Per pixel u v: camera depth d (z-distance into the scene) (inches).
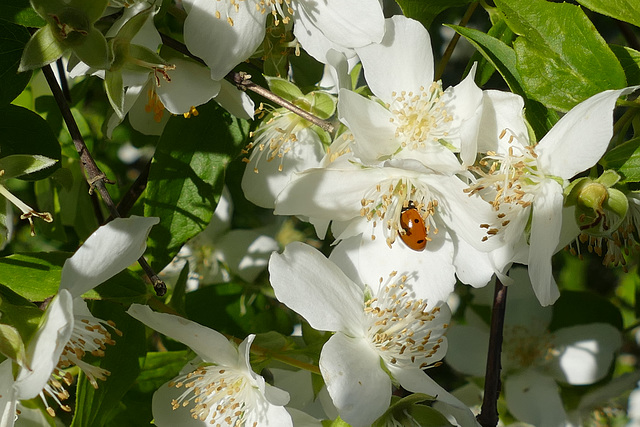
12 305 9.2
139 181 11.2
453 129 10.0
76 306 9.6
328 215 10.2
